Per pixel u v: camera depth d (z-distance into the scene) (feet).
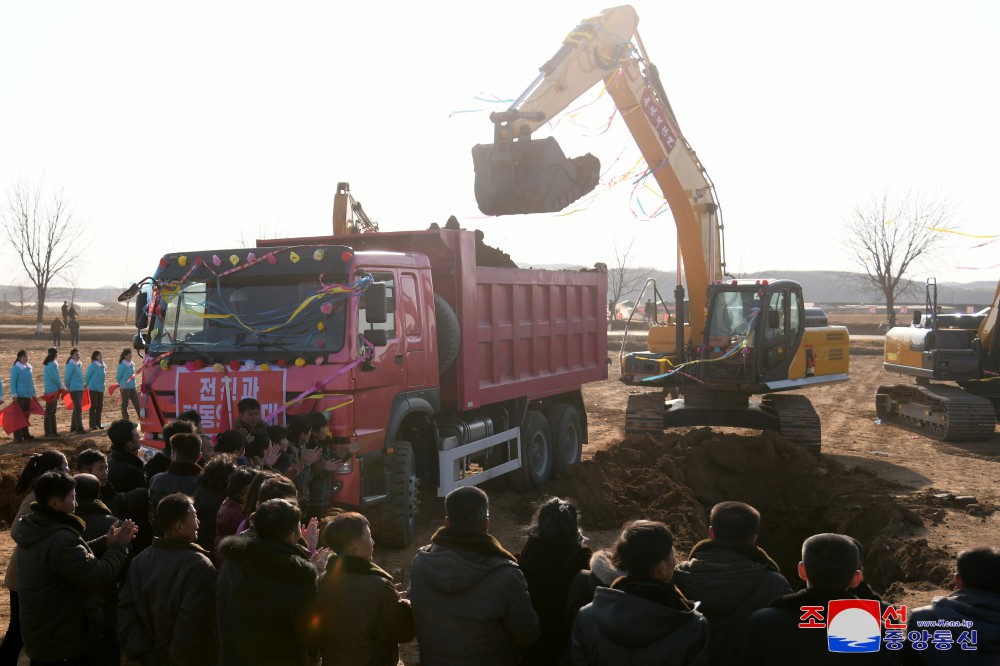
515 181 35.45
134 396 59.62
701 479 41.88
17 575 15.20
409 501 28.81
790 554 37.55
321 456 24.82
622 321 191.42
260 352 26.58
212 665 14.53
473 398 33.60
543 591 14.39
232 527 17.02
